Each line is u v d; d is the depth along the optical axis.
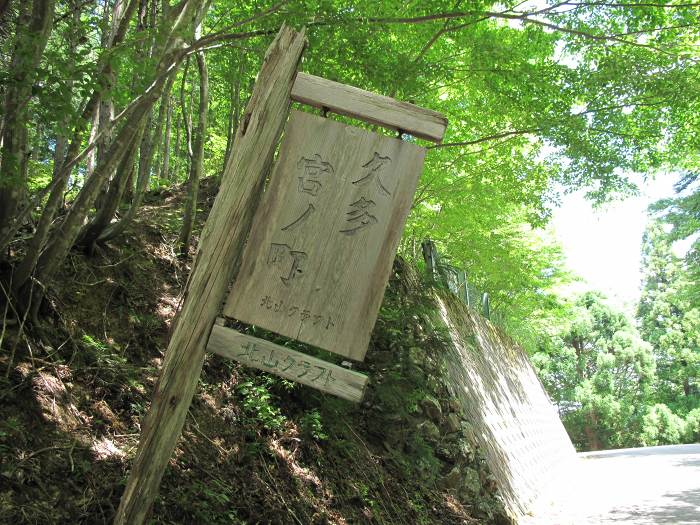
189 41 4.25
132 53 3.79
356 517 4.91
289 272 2.88
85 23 3.70
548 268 16.77
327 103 3.00
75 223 4.10
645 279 35.66
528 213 9.99
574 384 31.25
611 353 32.31
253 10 5.67
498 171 9.40
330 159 2.97
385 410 6.46
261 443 4.70
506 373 12.46
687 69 6.96
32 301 4.03
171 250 6.23
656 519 7.98
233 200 2.90
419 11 6.38
